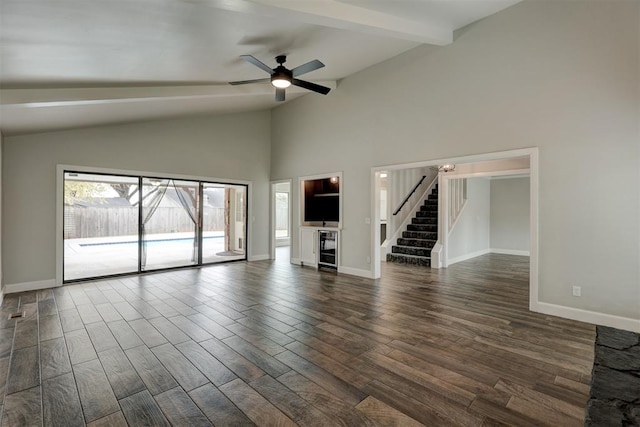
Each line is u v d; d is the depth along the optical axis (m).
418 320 3.63
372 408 2.06
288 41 3.86
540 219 3.88
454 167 6.81
